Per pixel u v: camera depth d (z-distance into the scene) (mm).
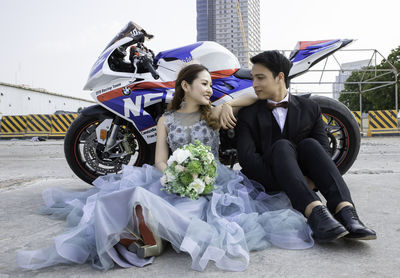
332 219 1429
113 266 1323
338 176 1605
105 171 2826
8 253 1487
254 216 1595
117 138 2781
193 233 1326
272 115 2012
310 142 1738
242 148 1944
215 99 2611
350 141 2752
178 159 1567
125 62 2775
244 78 2680
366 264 1271
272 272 1228
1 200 2588
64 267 1332
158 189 1724
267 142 1982
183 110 2066
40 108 38438
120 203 1358
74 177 3799
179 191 1583
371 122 13383
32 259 1322
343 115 2713
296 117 1967
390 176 3273
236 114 2170
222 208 1672
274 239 1515
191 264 1326
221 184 1845
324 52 2742
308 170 1728
